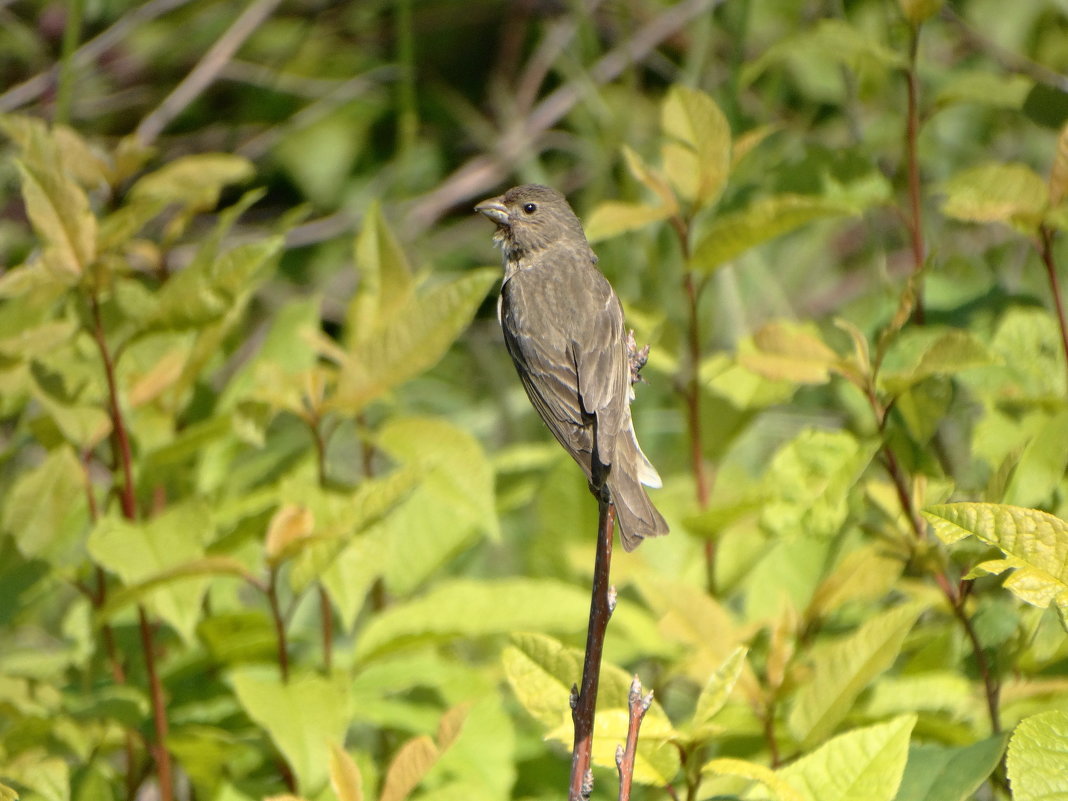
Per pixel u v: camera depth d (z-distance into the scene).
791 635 8.45
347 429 16.70
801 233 17.17
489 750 8.95
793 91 17.89
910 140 10.62
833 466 8.39
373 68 20.50
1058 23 17.53
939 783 6.85
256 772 9.23
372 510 8.28
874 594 8.33
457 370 18.02
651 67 19.52
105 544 8.43
